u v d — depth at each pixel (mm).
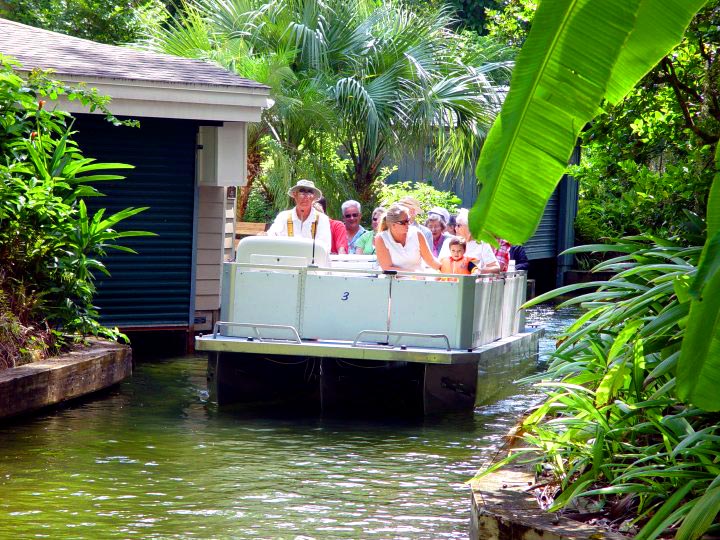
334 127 22859
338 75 24266
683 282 5770
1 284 12031
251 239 12438
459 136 25125
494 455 6957
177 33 23719
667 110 9938
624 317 6094
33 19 29703
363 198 24734
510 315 14758
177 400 12211
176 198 15797
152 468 9055
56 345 12203
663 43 4516
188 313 15945
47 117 12828
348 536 7227
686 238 7469
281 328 12203
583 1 4398
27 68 13992
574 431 6434
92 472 8852
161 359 15109
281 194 21969
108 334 13031
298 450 9930
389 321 12109
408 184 25406
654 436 6289
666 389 5645
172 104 15000
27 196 12250
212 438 10344
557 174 4484
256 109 15516
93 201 15305
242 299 12312
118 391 12586
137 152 15516
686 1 4465
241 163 16109
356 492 8422
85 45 16406
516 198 4500
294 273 12250
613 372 6340
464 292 11953
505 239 4535
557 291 6762
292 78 22594
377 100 23734
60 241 12609
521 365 14906
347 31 24844
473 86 24906
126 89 14609
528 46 4469
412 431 10969
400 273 12039
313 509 7895
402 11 26062
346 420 11539
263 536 7203
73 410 11414
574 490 5648
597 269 7047
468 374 12031
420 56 25000
